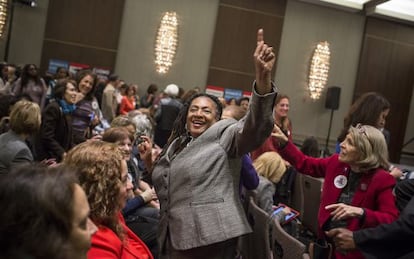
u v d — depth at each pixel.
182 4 8.16
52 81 5.96
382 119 2.09
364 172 1.60
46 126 2.90
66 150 3.06
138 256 1.44
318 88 8.48
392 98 8.88
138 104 7.42
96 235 1.18
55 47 7.88
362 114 2.09
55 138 2.98
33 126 2.25
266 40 8.42
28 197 0.59
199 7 8.21
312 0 8.32
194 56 8.27
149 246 2.08
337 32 8.59
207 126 1.57
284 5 8.41
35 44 7.82
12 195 0.59
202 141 1.49
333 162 1.77
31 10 7.76
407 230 1.21
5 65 6.53
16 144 2.18
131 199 2.30
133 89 7.23
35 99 5.05
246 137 1.38
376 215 1.41
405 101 8.90
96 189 1.20
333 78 8.68
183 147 1.60
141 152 1.91
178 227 1.44
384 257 1.25
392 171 1.80
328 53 8.48
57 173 0.65
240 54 8.38
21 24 7.73
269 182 2.36
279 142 2.01
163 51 8.02
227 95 8.38
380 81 8.80
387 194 1.50
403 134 8.92
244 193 2.39
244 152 1.42
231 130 1.47
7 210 0.58
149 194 2.35
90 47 7.98
